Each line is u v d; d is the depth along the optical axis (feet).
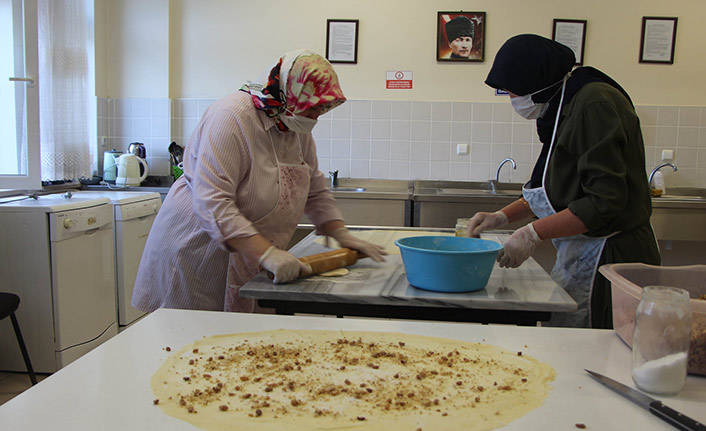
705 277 4.19
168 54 13.89
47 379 2.84
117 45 14.02
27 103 10.20
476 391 2.78
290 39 13.67
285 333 3.56
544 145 6.04
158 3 13.79
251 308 5.85
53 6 12.12
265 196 5.34
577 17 12.94
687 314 2.71
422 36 13.33
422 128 13.52
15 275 8.66
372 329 3.66
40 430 2.35
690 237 11.68
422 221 12.03
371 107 13.57
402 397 2.70
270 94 5.08
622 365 3.12
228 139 4.98
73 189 13.03
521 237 5.11
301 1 13.56
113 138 14.28
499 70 5.78
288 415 2.52
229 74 13.96
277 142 5.47
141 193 11.71
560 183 5.49
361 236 6.97
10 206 8.54
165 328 3.60
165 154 14.19
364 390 2.78
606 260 5.49
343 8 13.46
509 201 11.68
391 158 13.67
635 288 3.29
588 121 5.15
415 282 4.63
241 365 3.06
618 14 12.87
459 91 13.39
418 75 13.42
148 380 2.85
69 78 12.65
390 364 3.10
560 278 6.04
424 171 13.64
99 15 13.74
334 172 13.35
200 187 4.94
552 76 5.63
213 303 5.78
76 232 9.04
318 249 6.15
